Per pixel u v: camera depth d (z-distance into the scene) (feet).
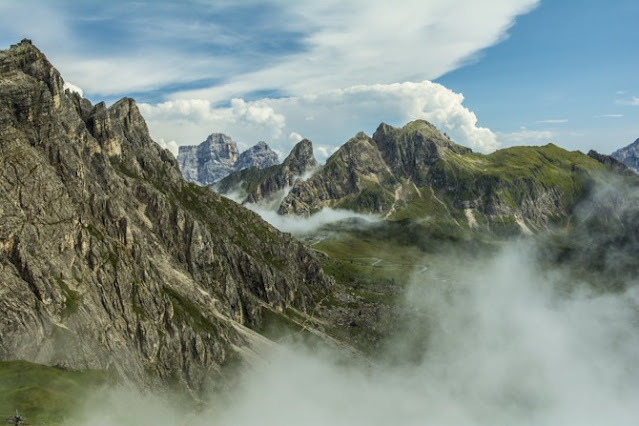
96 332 624.59
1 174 645.10
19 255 602.44
